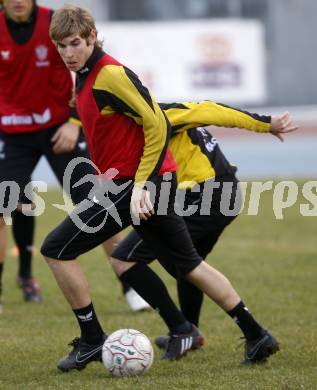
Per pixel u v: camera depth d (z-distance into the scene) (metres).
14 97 26.20
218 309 26.39
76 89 18.58
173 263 18.94
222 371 18.91
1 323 24.94
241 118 19.36
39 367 19.86
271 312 25.73
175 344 20.36
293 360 19.77
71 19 17.73
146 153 17.92
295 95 82.06
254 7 81.62
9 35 25.69
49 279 31.98
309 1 81.56
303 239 39.03
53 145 26.56
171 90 76.25
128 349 18.64
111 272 33.03
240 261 34.16
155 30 75.75
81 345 19.33
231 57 77.12
